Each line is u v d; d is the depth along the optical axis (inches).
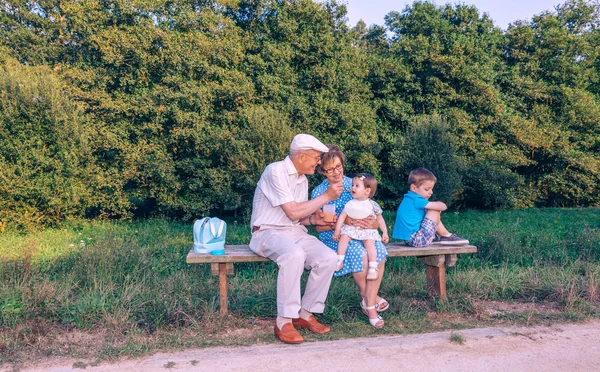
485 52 581.9
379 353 129.2
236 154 402.0
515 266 224.8
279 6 474.9
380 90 534.6
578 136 611.2
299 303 138.9
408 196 180.2
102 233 333.1
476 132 561.0
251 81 457.1
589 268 211.0
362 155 459.2
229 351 130.3
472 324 154.7
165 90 418.6
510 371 118.9
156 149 429.1
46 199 341.4
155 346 132.6
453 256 173.5
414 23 603.8
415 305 173.5
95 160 414.6
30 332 140.1
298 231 155.6
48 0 473.7
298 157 147.2
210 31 450.6
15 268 193.9
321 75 462.3
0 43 468.8
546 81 627.8
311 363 122.4
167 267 225.1
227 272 156.2
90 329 146.2
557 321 157.1
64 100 362.6
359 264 150.5
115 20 435.2
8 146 333.1
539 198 639.1
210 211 477.1
